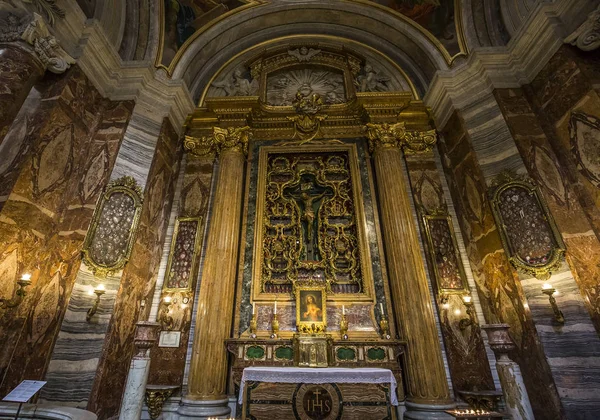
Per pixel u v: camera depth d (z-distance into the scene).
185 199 6.52
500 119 5.66
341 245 6.35
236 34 8.10
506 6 6.31
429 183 6.55
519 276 4.73
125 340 4.92
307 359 4.90
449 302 5.52
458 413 3.47
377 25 7.95
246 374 4.50
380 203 6.38
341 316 5.58
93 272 4.77
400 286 5.45
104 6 5.95
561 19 5.21
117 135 5.63
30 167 4.25
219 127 7.05
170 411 4.91
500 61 6.01
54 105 4.66
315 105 7.42
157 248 5.88
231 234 5.91
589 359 4.03
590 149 4.62
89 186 5.11
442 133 6.91
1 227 3.83
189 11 7.27
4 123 3.94
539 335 4.35
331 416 4.38
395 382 4.45
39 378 4.00
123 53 6.44
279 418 4.38
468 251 5.87
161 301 5.61
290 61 8.34
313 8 7.95
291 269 6.18
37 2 4.56
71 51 5.15
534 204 4.93
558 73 5.15
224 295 5.39
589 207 4.55
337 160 7.26
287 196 7.00
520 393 3.59
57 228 4.61
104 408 4.39
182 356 5.26
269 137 7.32
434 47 7.09
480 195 5.61
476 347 5.20
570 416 3.92
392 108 7.13
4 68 4.09
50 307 4.25
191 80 7.62
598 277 4.23
